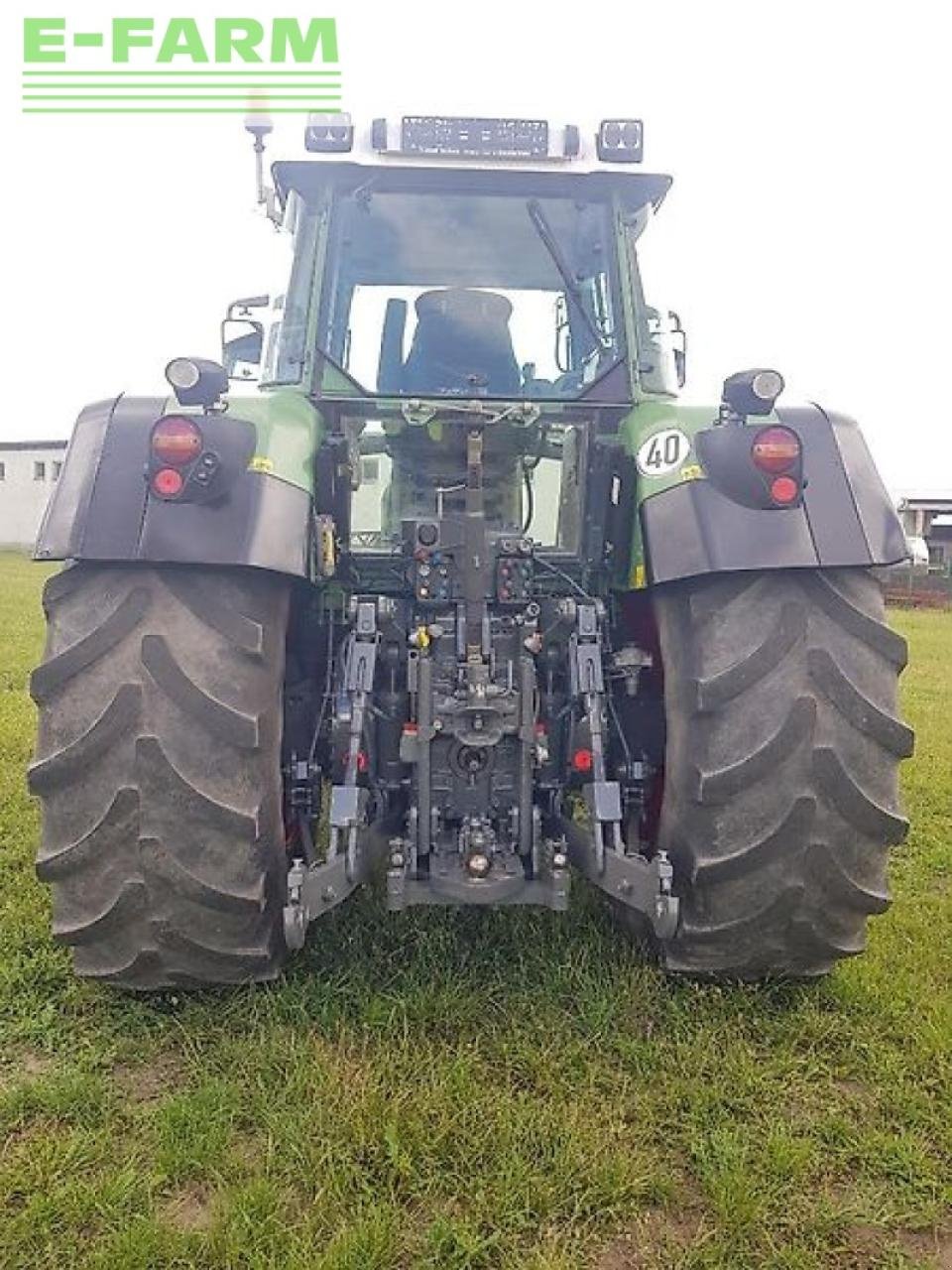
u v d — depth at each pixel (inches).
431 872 113.4
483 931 133.0
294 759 124.3
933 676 443.5
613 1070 106.6
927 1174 92.6
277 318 147.3
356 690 115.1
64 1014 114.3
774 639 106.0
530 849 116.1
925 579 1098.7
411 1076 102.1
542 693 126.2
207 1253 81.1
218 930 106.1
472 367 144.6
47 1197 86.0
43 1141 93.0
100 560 103.2
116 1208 85.1
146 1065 107.1
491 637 121.0
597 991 117.2
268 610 108.2
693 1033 112.0
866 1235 86.8
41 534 105.5
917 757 262.7
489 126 139.4
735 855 106.2
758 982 119.6
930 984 124.6
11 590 662.5
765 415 112.5
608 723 125.6
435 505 139.0
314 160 138.9
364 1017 111.7
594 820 112.0
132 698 101.9
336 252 143.0
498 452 139.5
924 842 188.9
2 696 291.9
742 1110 100.9
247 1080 102.0
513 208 144.2
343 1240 81.1
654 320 149.3
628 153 139.5
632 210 145.6
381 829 119.5
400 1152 90.6
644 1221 86.9
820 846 106.3
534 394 143.6
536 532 141.3
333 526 123.2
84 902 105.3
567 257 144.7
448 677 119.9
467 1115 95.7
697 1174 92.4
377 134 138.7
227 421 107.5
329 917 134.2
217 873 103.7
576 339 145.1
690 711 108.0
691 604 109.1
